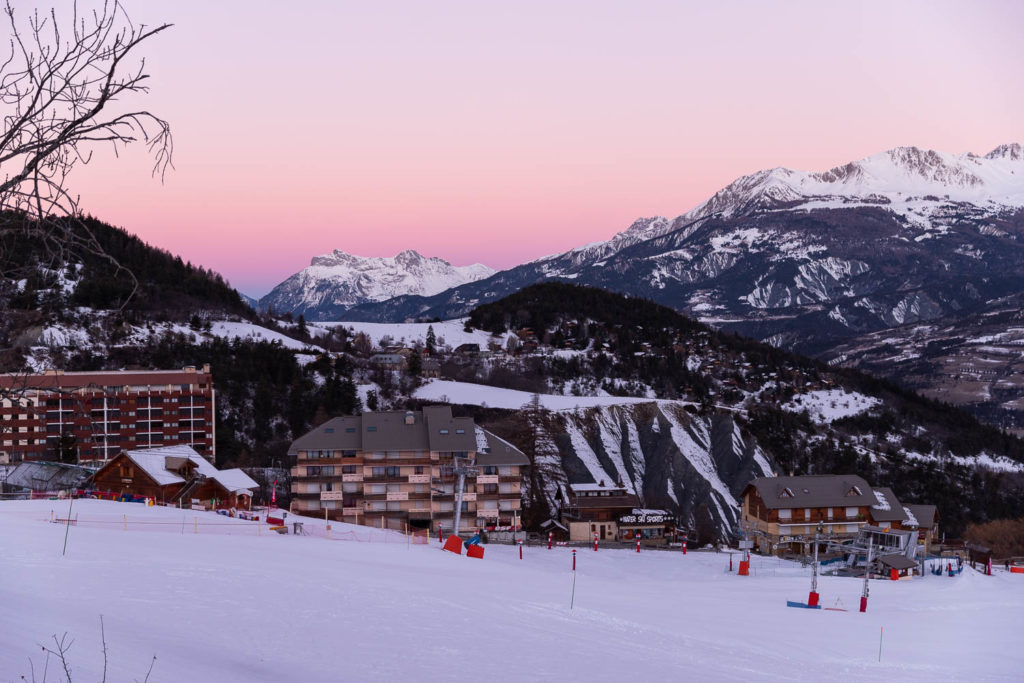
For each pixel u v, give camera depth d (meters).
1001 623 63.28
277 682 24.64
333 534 87.88
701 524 156.75
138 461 103.44
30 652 20.48
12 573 37.50
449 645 34.00
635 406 192.62
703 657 39.19
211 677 23.08
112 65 9.68
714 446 186.62
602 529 131.12
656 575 94.31
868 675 40.62
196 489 100.38
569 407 192.00
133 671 21.08
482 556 85.31
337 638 32.72
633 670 33.88
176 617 32.19
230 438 173.62
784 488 123.56
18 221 9.47
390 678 27.83
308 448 114.06
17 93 9.38
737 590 81.69
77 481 108.94
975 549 130.12
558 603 50.84
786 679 36.72
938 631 58.59
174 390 157.50
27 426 125.62
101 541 53.53
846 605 73.50
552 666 32.66
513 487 116.44
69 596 33.16
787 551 121.31
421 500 114.25
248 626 32.62
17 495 100.31
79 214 9.86
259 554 58.00
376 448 113.62
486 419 199.25
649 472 176.50
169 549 54.31
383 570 57.94
